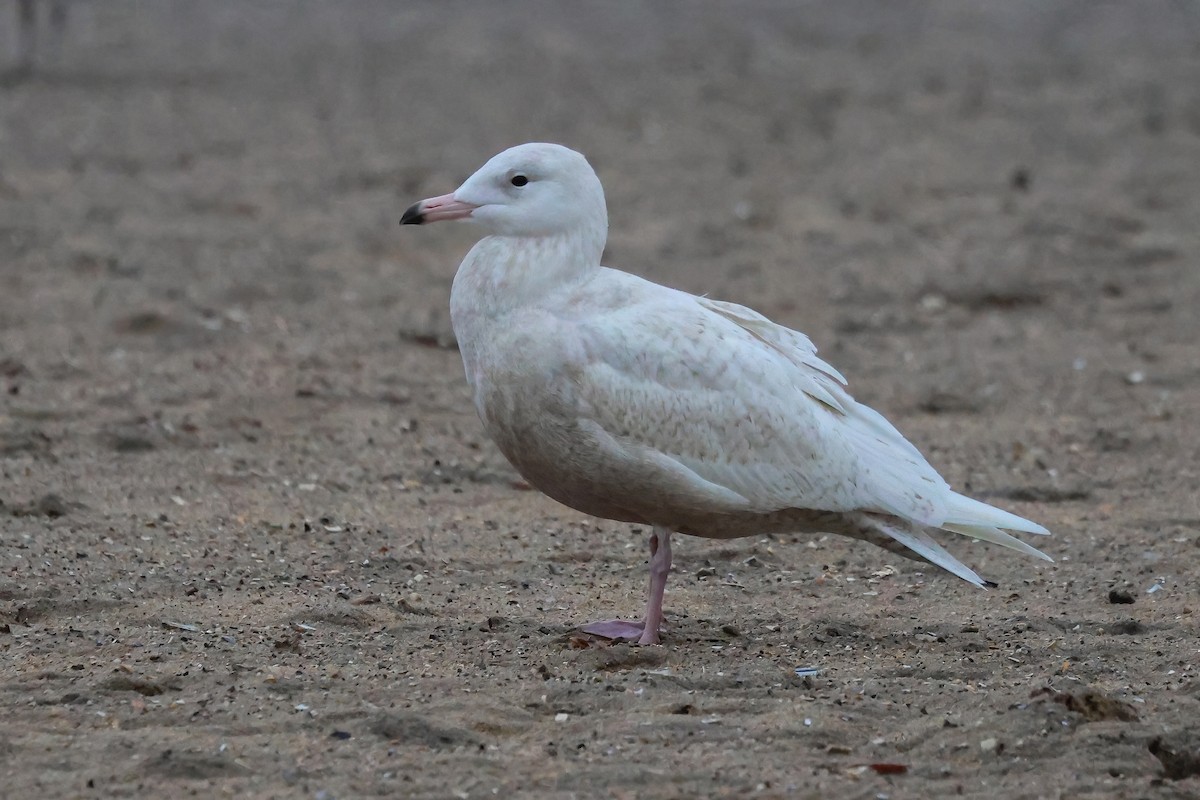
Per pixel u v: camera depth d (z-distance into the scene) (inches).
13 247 866.1
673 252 917.8
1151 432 618.2
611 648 378.0
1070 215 1025.5
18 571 428.5
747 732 330.3
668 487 378.0
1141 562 471.2
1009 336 767.1
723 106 1430.9
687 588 444.1
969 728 333.4
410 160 1168.8
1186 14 1962.4
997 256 916.0
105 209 971.3
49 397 619.8
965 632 405.1
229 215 981.2
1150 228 1002.7
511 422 384.2
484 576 447.8
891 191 1100.5
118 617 396.5
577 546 479.2
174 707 335.6
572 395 374.9
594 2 2039.9
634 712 339.6
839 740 328.8
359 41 1733.5
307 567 447.2
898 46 1788.9
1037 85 1560.0
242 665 362.9
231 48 1654.8
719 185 1114.1
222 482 530.0
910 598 438.9
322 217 983.6
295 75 1524.4
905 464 394.3
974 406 655.8
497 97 1450.5
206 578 431.5
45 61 1501.0
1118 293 846.5
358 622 397.1
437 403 638.5
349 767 309.9
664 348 377.1
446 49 1701.5
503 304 384.2
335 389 647.1
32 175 1066.1
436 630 394.9
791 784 307.0
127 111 1311.5
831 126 1348.4
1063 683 358.3
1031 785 310.7
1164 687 365.4
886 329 778.2
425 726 326.0
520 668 368.2
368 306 791.1
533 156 387.5
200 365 671.1
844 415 398.0
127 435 565.6
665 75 1587.1
